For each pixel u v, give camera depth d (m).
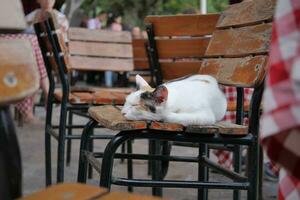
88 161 2.03
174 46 3.03
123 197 1.06
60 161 2.83
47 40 2.94
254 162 1.73
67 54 3.12
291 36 0.92
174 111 1.78
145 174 3.59
